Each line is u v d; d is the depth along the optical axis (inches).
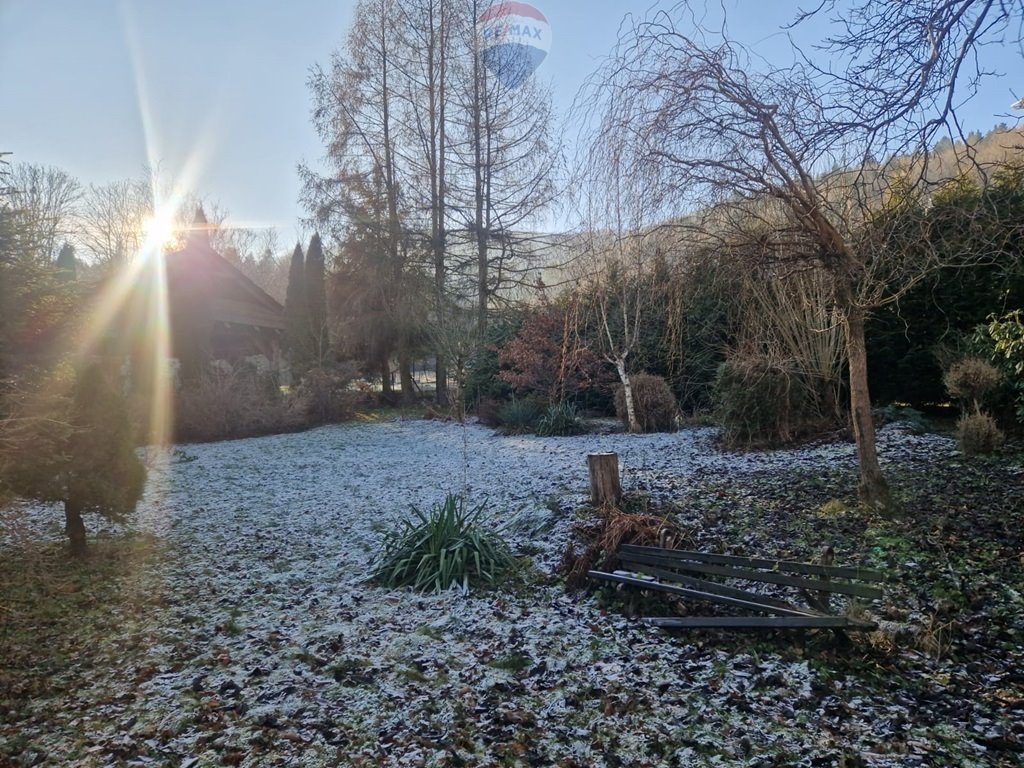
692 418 457.1
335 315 782.5
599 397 542.3
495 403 575.8
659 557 156.0
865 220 167.5
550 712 113.9
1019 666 113.4
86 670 139.6
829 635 126.3
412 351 775.7
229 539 250.5
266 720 114.6
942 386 358.6
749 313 298.0
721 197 173.8
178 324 650.2
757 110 160.7
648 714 110.0
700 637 137.3
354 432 592.1
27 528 192.7
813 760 93.6
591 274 257.0
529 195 708.7
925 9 127.1
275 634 155.2
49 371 227.9
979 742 94.5
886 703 106.8
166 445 524.4
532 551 201.0
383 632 154.1
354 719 114.6
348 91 754.2
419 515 208.7
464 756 101.7
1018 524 171.0
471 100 723.4
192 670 137.3
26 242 215.3
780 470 269.9
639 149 174.7
